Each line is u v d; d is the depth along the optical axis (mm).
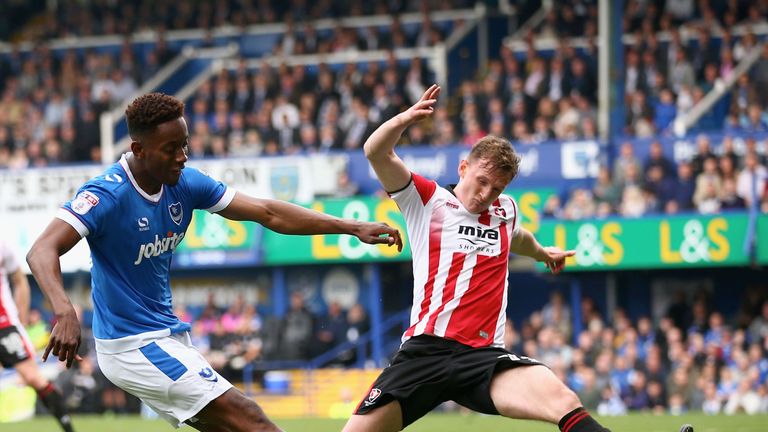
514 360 5672
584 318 18109
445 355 5730
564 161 18672
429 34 22922
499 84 20266
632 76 20281
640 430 9852
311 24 23484
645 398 15367
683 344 16641
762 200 17078
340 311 18484
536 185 18812
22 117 22844
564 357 16172
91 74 23750
